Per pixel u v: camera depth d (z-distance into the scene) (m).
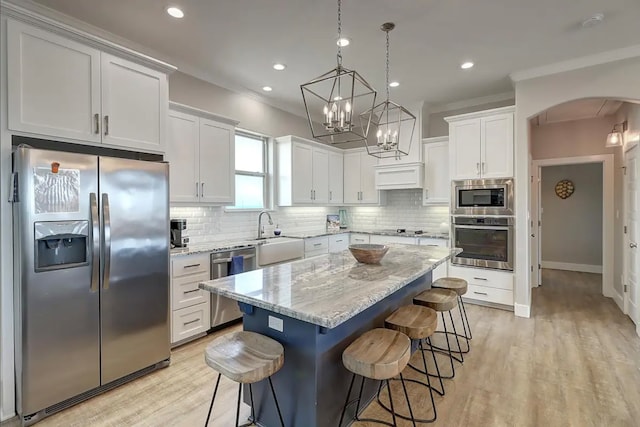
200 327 3.16
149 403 2.16
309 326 1.68
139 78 2.56
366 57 3.39
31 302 1.93
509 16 2.66
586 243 6.48
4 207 1.95
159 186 2.53
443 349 2.94
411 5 2.52
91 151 2.50
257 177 4.60
